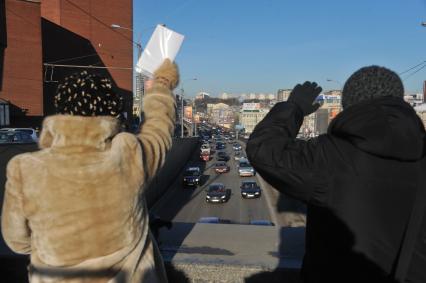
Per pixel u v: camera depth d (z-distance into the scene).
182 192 35.34
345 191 1.39
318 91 1.66
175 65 2.16
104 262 1.64
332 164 1.40
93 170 1.63
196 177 37.53
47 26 51.94
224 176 45.34
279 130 1.51
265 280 2.79
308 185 1.43
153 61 2.17
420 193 1.36
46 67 48.06
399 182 1.36
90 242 1.62
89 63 57.16
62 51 53.91
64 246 1.61
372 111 1.36
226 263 2.85
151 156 1.83
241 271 2.81
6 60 39.88
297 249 3.14
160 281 1.94
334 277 1.42
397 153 1.32
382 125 1.32
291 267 2.77
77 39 55.91
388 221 1.35
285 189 1.49
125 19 60.31
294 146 1.48
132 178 1.71
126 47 60.53
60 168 1.63
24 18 41.09
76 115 1.67
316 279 1.48
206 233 3.57
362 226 1.37
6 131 21.23
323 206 1.44
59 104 1.70
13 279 2.93
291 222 21.06
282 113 1.55
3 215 1.71
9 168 1.67
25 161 1.65
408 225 1.36
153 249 1.94
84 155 1.65
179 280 2.86
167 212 27.66
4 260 2.94
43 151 1.71
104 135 1.69
